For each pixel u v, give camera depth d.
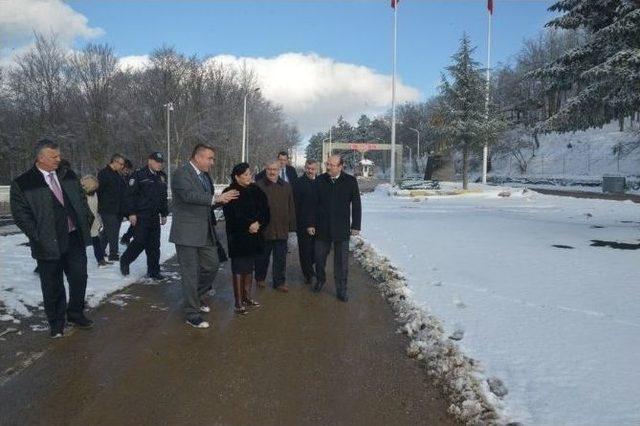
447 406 4.20
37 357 5.10
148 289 7.73
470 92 31.03
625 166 52.44
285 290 7.84
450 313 6.32
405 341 5.70
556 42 60.94
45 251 5.47
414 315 6.32
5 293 7.19
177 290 7.69
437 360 4.96
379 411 4.12
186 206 6.14
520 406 4.02
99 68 57.44
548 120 15.73
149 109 58.50
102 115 57.38
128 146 60.53
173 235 6.12
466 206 23.45
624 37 13.80
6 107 54.44
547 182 49.28
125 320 6.29
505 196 29.39
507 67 61.41
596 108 15.25
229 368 4.91
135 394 4.35
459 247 11.38
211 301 7.27
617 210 20.44
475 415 3.95
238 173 6.68
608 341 5.34
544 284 7.83
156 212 8.22
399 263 9.55
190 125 57.84
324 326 6.19
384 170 112.69
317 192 7.52
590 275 8.44
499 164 69.12
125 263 8.29
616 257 10.05
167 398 4.29
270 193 7.77
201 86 60.09
